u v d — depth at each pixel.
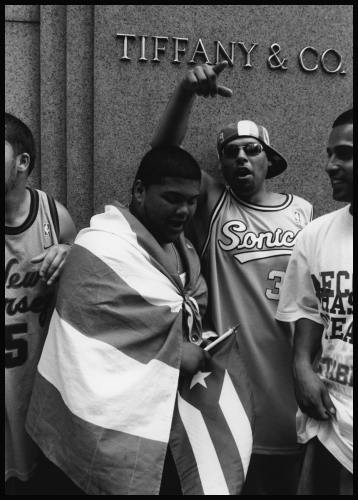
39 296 2.38
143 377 2.08
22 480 2.35
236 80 3.20
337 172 2.21
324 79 3.32
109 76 3.04
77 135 3.08
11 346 2.29
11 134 2.21
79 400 1.99
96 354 2.05
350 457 2.10
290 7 3.24
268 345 2.73
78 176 3.09
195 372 2.26
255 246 2.75
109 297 2.12
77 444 1.98
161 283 2.25
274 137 3.27
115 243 2.21
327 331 2.24
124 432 1.98
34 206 2.40
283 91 3.27
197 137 3.17
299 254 2.40
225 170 2.80
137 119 3.09
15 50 3.10
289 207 2.88
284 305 2.47
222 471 2.22
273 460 2.82
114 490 1.92
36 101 3.14
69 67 3.06
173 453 2.18
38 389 2.16
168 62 3.10
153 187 2.23
